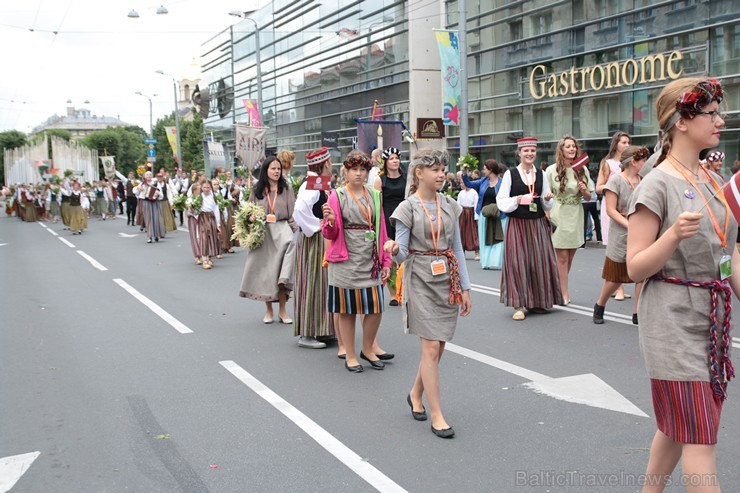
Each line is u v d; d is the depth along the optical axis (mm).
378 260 6008
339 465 4156
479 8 26688
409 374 5988
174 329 7988
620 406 4980
